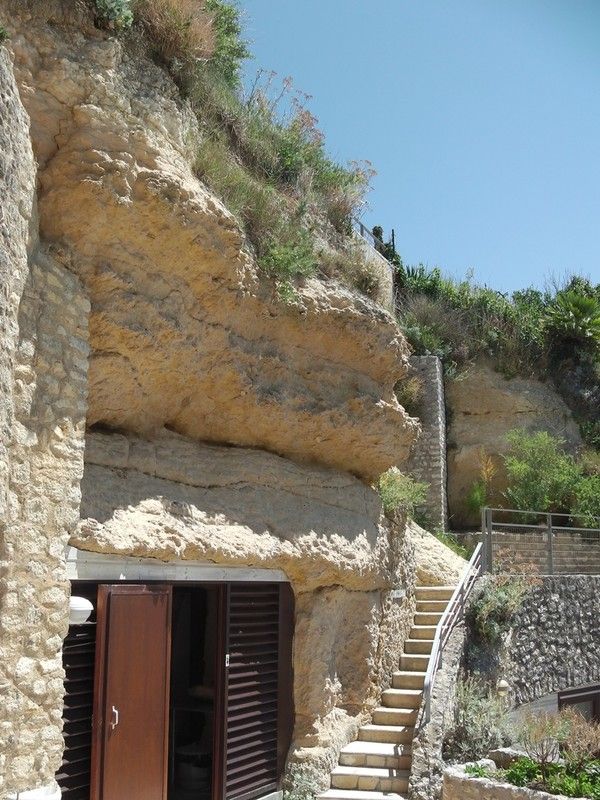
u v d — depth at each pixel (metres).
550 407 22.11
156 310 8.28
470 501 20.72
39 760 6.49
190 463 9.31
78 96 7.49
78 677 7.54
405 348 12.53
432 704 11.24
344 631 11.64
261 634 10.17
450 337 22.27
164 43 8.80
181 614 10.86
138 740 7.90
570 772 9.20
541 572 16.50
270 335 10.20
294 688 10.59
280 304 9.95
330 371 11.25
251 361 9.84
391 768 10.66
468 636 13.01
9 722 6.20
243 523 9.61
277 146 12.04
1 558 6.13
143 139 7.87
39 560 6.69
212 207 8.45
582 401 22.78
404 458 12.98
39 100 7.30
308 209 11.88
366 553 11.65
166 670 8.38
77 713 7.50
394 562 12.91
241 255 8.99
